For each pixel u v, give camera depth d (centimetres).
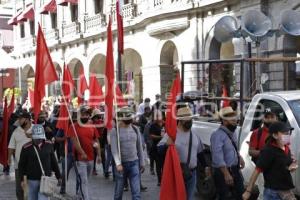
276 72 1364
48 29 3978
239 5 2017
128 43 2898
